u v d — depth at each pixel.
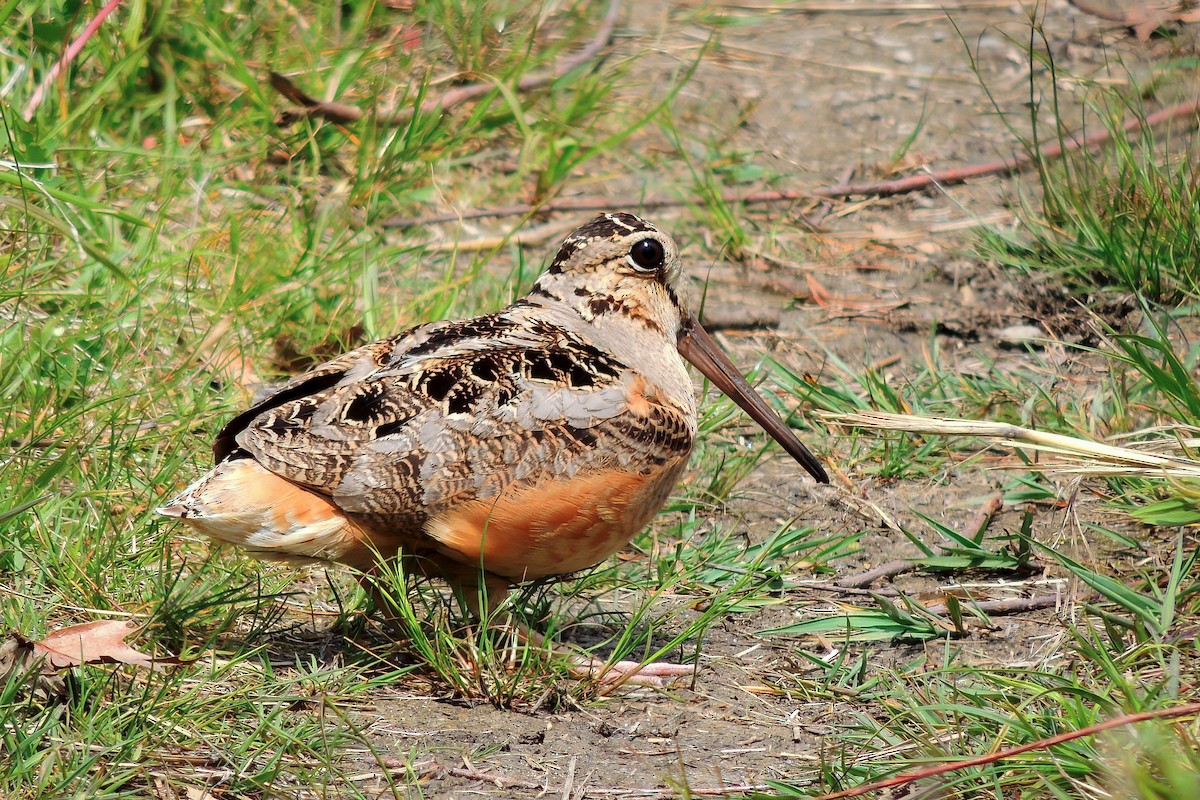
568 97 15.58
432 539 7.87
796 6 19.06
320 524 7.68
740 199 14.76
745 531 10.20
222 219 12.26
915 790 6.87
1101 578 8.59
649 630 8.20
